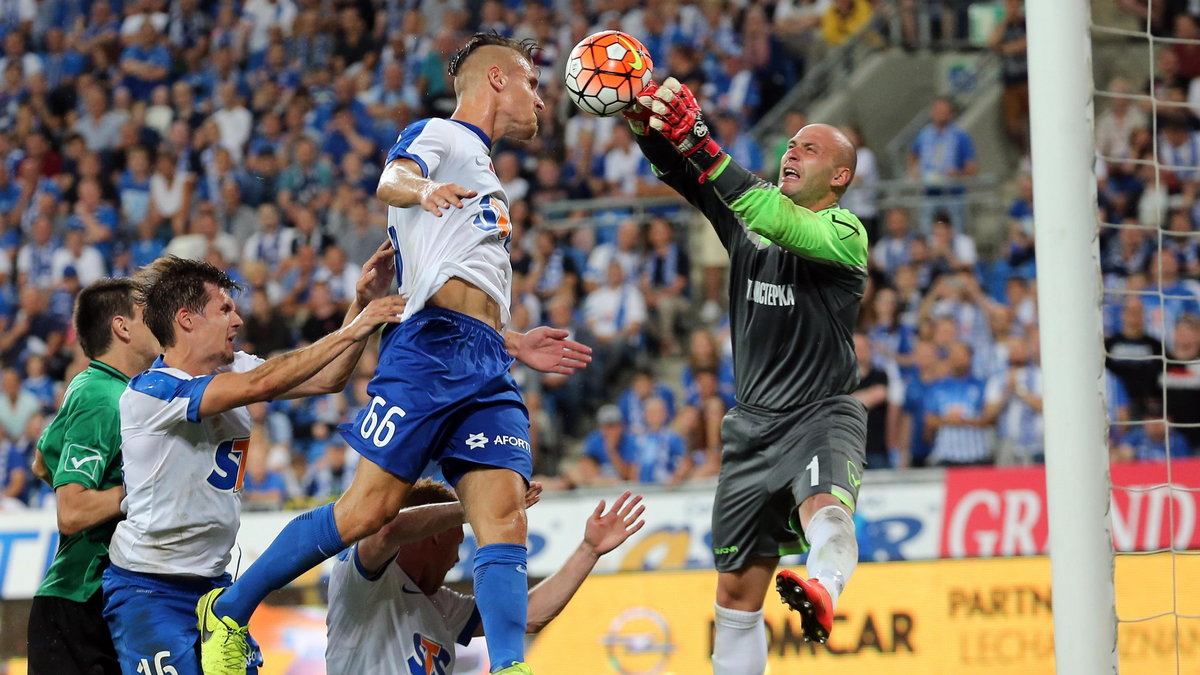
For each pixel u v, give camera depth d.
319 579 26.98
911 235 37.09
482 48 14.36
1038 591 24.56
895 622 24.81
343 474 34.16
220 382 13.87
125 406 14.31
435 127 13.56
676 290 38.00
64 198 45.62
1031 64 14.11
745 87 44.19
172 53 49.16
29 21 50.81
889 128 44.47
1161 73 41.97
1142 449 31.61
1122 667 23.20
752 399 15.17
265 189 44.09
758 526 15.20
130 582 14.55
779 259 15.04
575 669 25.27
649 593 25.47
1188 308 34.38
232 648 13.26
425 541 14.72
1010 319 34.59
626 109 14.20
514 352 15.25
